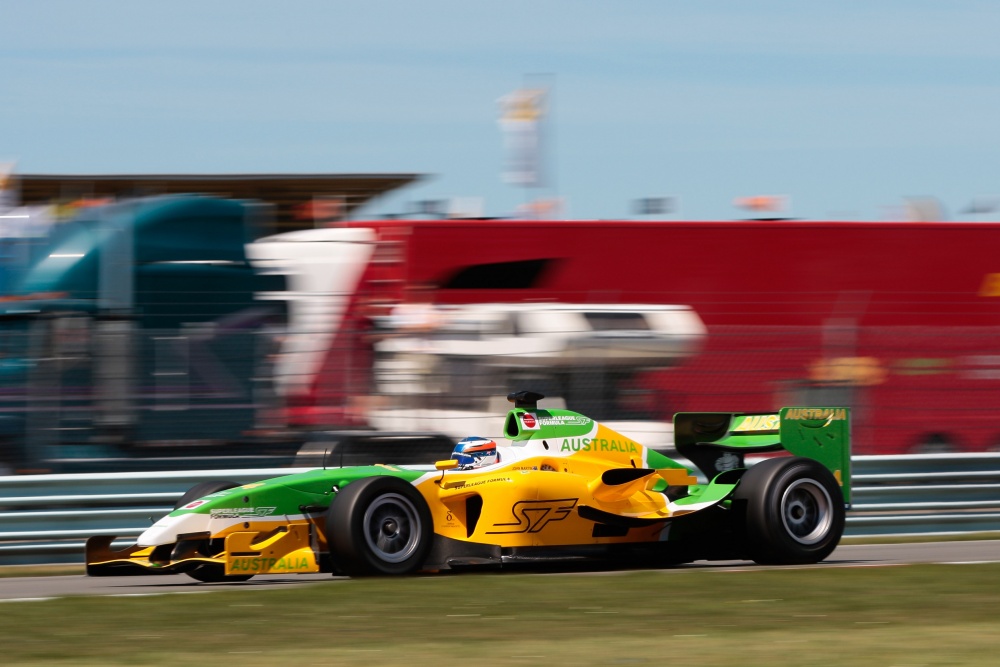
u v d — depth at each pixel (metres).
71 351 39.06
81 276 41.34
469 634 21.23
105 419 38.78
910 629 21.75
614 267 50.53
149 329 40.06
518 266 49.34
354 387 40.91
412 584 27.00
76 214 42.25
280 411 40.28
